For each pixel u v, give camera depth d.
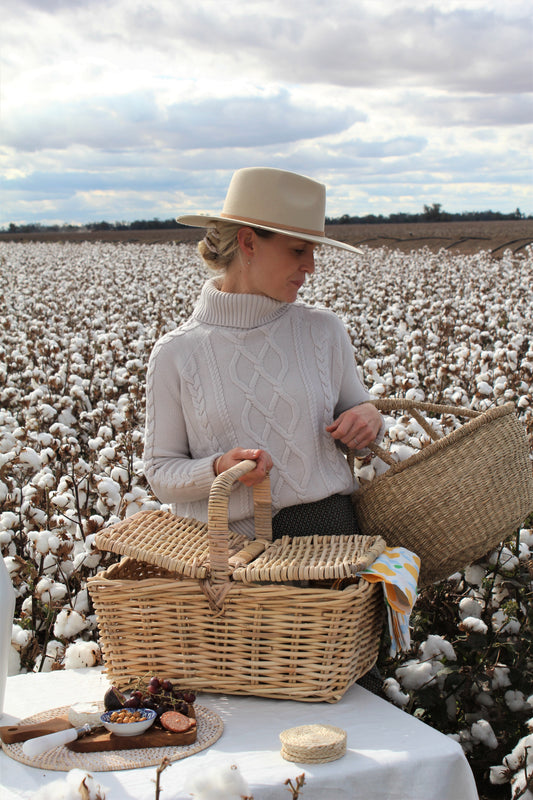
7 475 4.21
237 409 2.40
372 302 14.51
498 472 2.41
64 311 14.42
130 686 2.14
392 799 1.76
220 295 2.42
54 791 1.36
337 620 2.03
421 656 2.91
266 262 2.34
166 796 1.63
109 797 1.63
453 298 15.09
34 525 3.53
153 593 2.12
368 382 6.45
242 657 2.10
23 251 38.22
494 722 2.85
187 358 2.45
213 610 2.08
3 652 1.98
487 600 3.25
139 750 1.83
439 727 2.83
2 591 1.96
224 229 2.39
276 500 2.40
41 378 6.76
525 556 3.30
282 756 1.79
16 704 2.14
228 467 2.27
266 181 2.29
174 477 2.38
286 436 2.39
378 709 2.04
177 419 2.49
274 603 2.05
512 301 13.20
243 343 2.41
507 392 4.88
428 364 7.30
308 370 2.46
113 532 2.21
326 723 1.95
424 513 2.41
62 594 3.03
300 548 2.24
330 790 1.70
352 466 2.63
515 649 3.00
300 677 2.07
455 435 2.41
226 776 1.37
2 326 11.34
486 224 69.12
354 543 2.25
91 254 34.00
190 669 2.14
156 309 13.04
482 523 2.41
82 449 5.68
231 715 2.02
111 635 2.19
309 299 14.23
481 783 2.80
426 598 3.35
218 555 2.06
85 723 1.90
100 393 7.18
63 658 2.88
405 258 26.58
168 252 33.31
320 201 2.36
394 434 3.59
